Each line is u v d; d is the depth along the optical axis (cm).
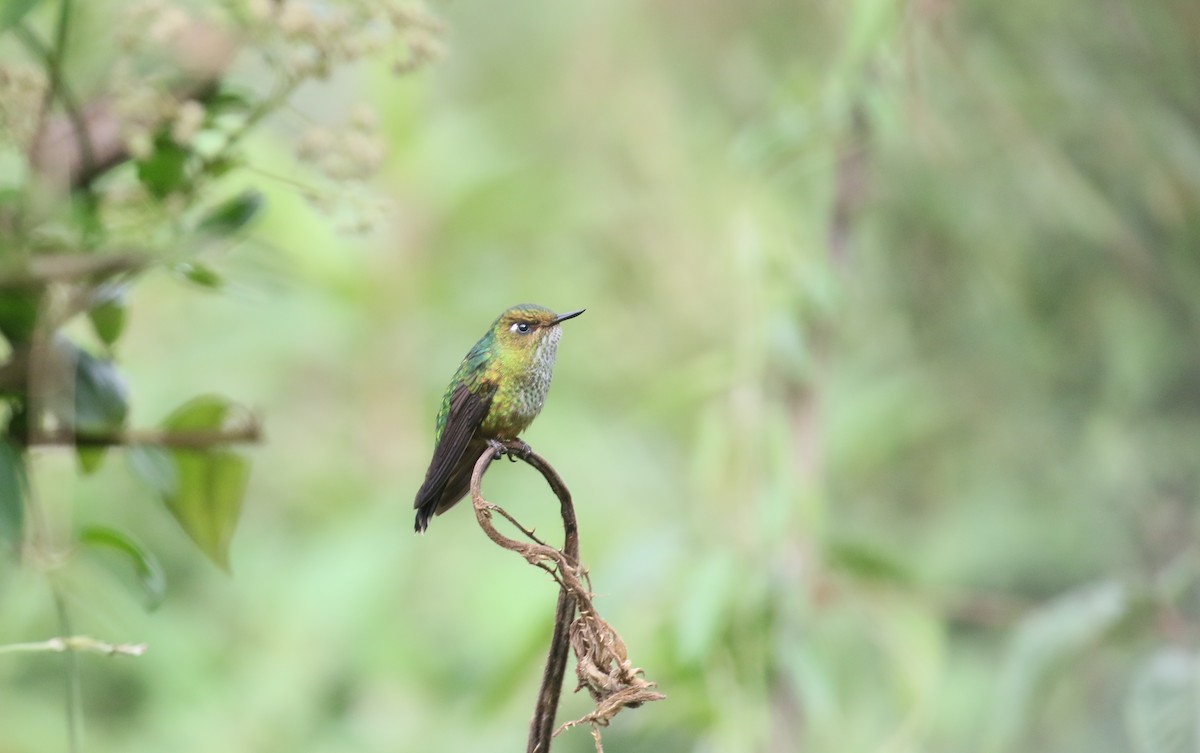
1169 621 655
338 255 939
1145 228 848
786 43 990
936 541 982
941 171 818
